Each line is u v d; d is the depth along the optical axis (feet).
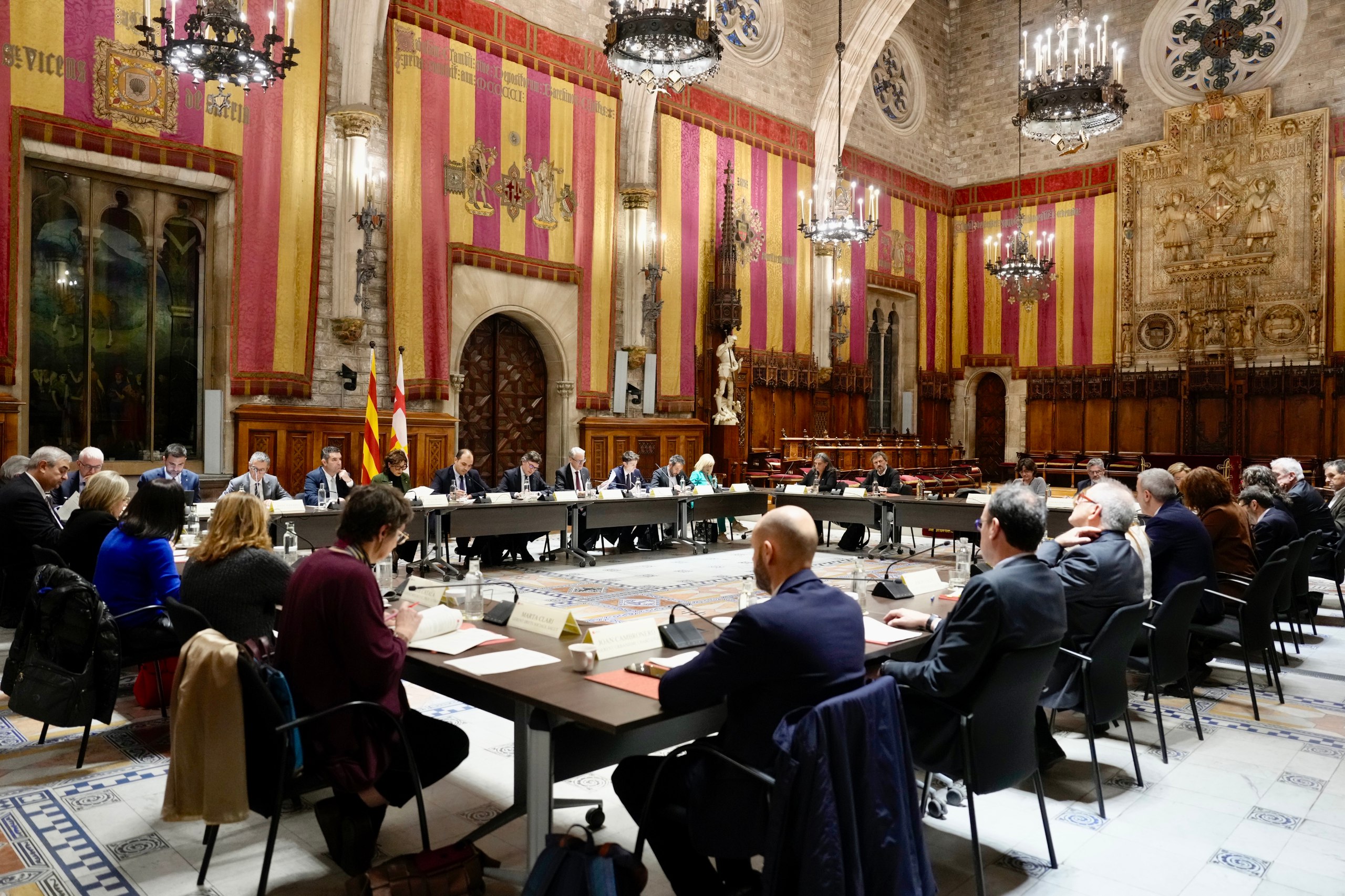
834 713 7.21
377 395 38.68
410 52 39.34
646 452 50.03
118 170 31.30
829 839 6.91
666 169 51.01
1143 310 67.00
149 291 33.45
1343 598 29.89
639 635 10.36
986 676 9.51
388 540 10.06
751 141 56.70
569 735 8.46
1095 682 12.16
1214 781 13.35
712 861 10.21
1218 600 17.33
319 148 36.27
